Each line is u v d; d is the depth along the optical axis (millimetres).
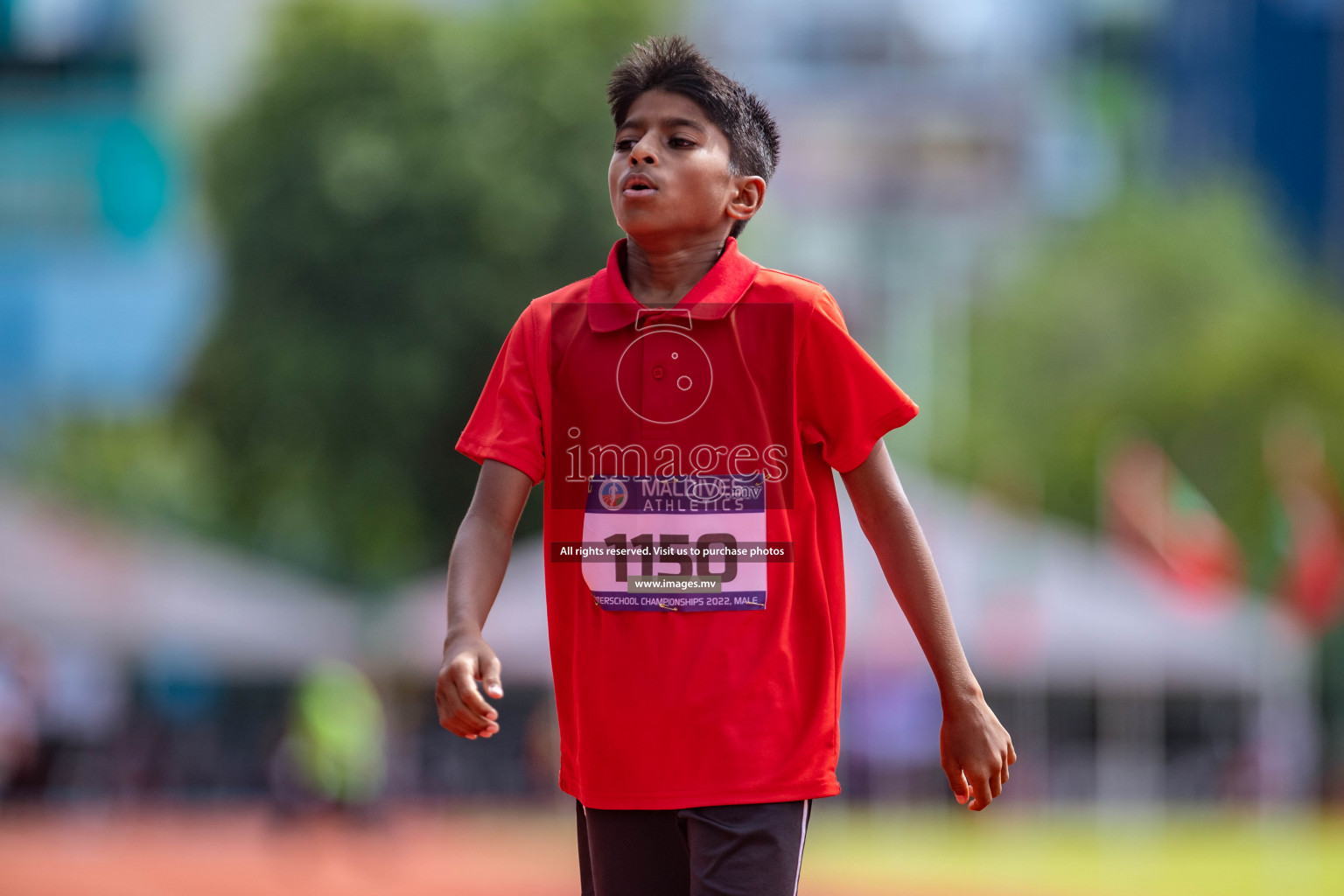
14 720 62875
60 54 97688
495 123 71562
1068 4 147875
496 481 7645
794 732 7348
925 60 138125
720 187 7648
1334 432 90062
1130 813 63000
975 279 119250
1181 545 54562
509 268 70938
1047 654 53438
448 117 71188
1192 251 103125
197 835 56375
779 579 7453
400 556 80188
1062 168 141250
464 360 71812
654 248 7672
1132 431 95375
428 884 41125
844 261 129250
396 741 65750
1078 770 64312
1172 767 64812
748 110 7859
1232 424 93562
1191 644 54062
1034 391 102375
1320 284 115688
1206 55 152250
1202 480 92875
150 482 104125
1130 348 100500
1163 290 102062
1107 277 103688
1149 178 130375
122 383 101875
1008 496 96812
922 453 103188
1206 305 100812
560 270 71812
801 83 137000
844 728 59062
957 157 134625
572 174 71500
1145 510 54938
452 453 73500
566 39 72938
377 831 49188
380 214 70188
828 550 7727
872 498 7727
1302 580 55469
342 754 49062
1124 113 149125
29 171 97375
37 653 63656
